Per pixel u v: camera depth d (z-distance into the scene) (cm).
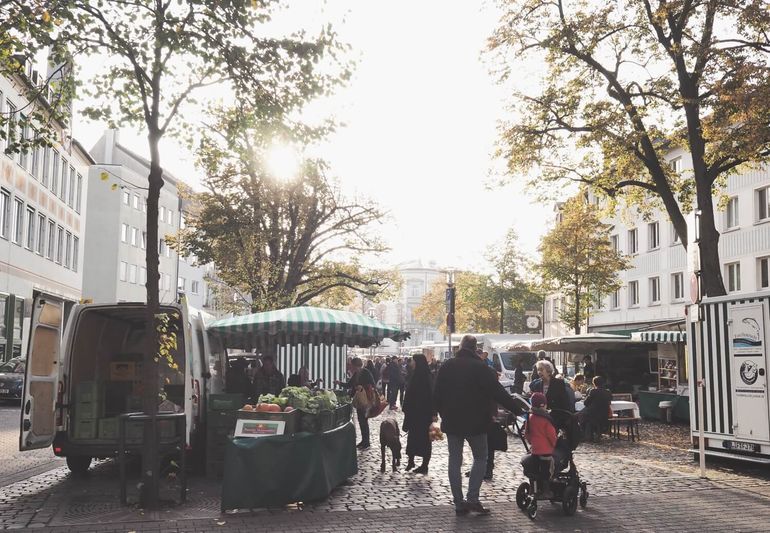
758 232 3425
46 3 942
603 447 1645
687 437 1877
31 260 4003
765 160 1989
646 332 2489
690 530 792
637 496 992
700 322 1343
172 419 928
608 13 2058
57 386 1105
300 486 903
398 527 801
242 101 1062
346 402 1198
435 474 1185
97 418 1136
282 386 1588
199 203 3128
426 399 1206
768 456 1219
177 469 1073
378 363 3862
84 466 1159
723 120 1820
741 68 1747
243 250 2997
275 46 1023
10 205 3628
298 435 917
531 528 800
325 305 4041
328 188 3159
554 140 2212
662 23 1998
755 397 1241
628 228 4791
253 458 876
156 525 797
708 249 1977
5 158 3516
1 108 3381
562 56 2130
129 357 1282
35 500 939
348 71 1055
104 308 1162
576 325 3909
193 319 1187
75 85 1023
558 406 924
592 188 2350
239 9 982
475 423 864
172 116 960
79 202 5112
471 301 5638
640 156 2148
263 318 1384
